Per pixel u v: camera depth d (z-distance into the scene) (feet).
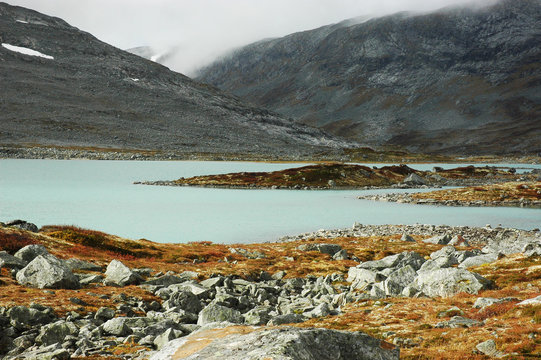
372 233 256.73
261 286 123.34
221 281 123.75
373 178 613.93
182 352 43.09
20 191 403.34
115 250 164.45
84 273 122.93
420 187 572.51
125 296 101.45
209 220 294.87
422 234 254.06
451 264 137.08
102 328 74.90
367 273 131.03
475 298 94.07
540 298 78.23
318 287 122.11
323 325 81.20
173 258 168.04
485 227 272.92
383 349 45.62
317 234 254.88
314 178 578.66
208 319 81.10
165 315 85.97
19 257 119.65
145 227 262.88
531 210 359.87
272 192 484.74
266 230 268.82
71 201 352.28
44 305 85.10
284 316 84.48
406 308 90.48
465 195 432.66
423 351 61.26
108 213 304.30
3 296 87.61
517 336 60.95
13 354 63.72
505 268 123.24
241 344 42.57
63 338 70.95
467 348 60.08
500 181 636.48
